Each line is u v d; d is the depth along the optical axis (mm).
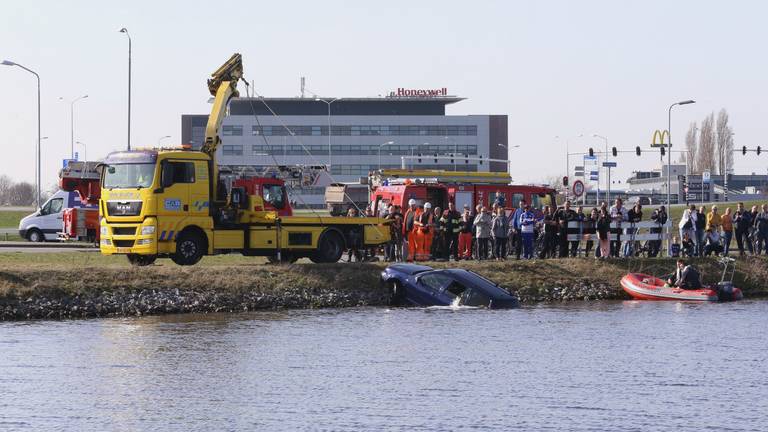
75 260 74250
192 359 46938
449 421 35844
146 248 66250
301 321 59406
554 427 35125
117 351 48938
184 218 67625
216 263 75500
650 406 38094
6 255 78375
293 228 72375
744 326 58500
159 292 64125
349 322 59000
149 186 66438
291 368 44844
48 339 52312
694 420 36094
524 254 79375
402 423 35594
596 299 74125
